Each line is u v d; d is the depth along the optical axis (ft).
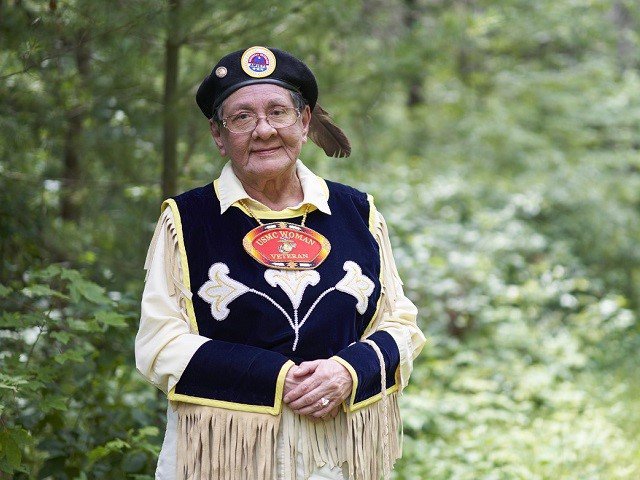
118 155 15.56
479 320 21.95
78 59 13.96
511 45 31.35
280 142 8.13
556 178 29.60
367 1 18.03
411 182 28.66
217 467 7.78
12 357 10.31
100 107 14.48
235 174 8.46
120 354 12.00
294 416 7.87
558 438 16.10
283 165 8.14
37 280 12.39
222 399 7.81
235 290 7.99
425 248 22.81
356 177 20.58
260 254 8.10
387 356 8.18
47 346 11.60
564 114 32.42
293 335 7.95
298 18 14.56
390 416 8.50
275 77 8.12
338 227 8.48
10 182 13.24
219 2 13.03
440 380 19.04
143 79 14.21
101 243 15.35
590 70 32.78
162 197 14.42
